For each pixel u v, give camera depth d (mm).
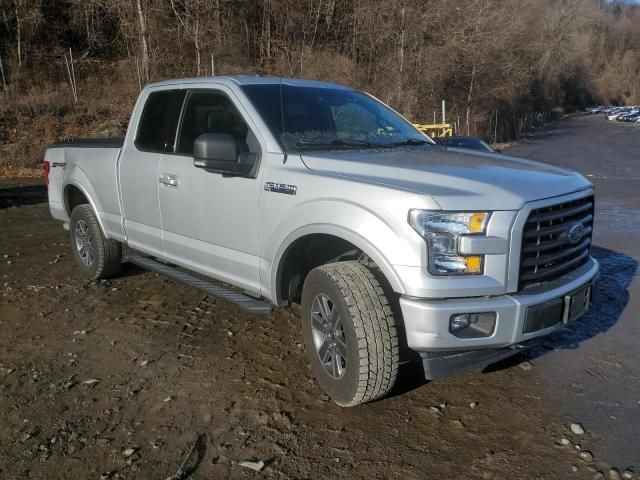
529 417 3367
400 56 32906
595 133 49219
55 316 4980
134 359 4145
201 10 26250
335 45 36875
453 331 2986
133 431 3256
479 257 2988
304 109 4230
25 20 28031
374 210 3115
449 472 2885
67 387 3742
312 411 3457
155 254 4914
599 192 12695
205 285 4391
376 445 3113
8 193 12414
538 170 3559
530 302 3059
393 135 4473
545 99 69688
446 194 3008
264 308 3840
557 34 68062
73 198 6164
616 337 4484
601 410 3434
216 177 4086
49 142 18688
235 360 4125
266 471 2906
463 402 3545
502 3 42719
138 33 25609
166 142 4668
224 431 3252
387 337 3174
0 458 3023
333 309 3383
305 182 3492
